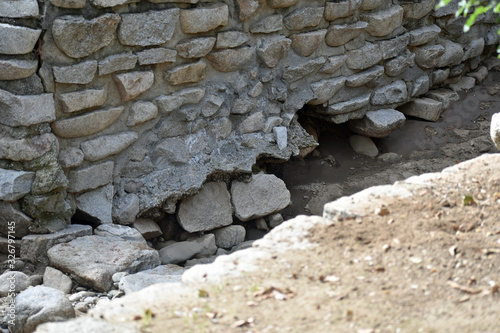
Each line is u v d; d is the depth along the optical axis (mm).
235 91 6965
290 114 7484
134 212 6215
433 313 3121
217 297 3359
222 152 6961
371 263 3580
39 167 5527
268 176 7195
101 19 5562
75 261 5406
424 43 8617
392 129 8430
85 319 3143
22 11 5191
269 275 3549
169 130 6500
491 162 4723
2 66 5156
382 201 4215
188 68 6391
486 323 2990
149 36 5973
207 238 6609
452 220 3928
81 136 5852
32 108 5367
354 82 7945
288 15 7082
